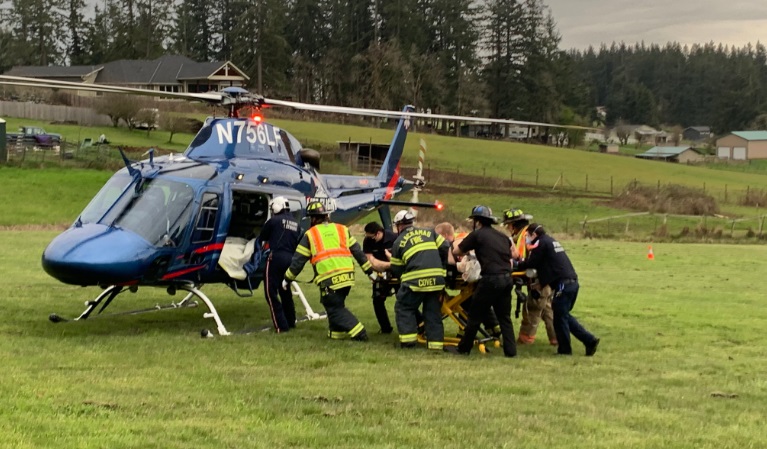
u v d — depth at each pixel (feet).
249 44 293.23
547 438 18.81
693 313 43.68
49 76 250.37
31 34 340.39
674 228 134.21
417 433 18.70
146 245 30.25
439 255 30.63
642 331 37.24
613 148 367.45
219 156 35.01
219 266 32.83
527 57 319.47
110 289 34.50
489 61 323.78
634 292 53.72
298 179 36.65
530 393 23.75
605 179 200.95
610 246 99.71
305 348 29.68
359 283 52.85
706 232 119.85
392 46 292.61
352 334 31.65
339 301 31.55
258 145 36.47
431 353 29.89
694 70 593.01
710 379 26.84
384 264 32.40
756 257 86.58
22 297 40.32
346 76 309.63
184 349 28.48
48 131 189.37
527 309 33.17
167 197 31.42
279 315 32.91
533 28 320.09
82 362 25.53
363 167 183.42
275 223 32.65
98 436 17.34
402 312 30.76
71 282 29.91
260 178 34.63
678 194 163.73
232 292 45.73
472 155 221.87
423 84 294.46
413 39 315.78
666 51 646.33
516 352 30.71
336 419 19.71
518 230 33.42
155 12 342.64
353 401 21.66
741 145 395.55
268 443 17.49
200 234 31.89
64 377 23.02
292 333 32.94
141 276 30.22
